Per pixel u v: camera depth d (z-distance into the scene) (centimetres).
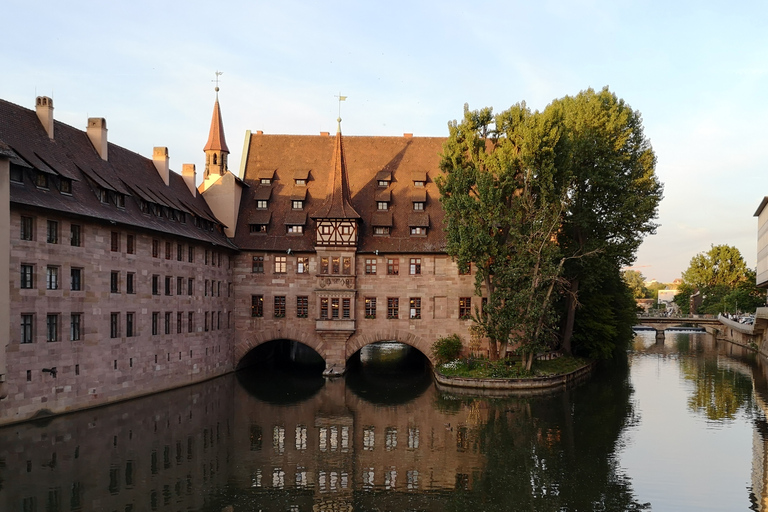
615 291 6256
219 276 5022
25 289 2984
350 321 5097
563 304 5647
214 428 3158
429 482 2358
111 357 3625
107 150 4072
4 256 2803
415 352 6862
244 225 5394
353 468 2527
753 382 4750
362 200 5534
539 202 4603
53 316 3200
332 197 5191
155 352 4091
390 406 3800
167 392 4150
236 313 5297
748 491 2238
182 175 5162
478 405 3816
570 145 4769
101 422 3153
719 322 9550
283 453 2725
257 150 5912
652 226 5175
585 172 4934
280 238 5312
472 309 5162
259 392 4309
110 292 3616
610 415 3497
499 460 2634
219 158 5900
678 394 4184
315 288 5169
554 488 2288
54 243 3188
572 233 5194
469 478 2402
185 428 3130
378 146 5916
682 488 2275
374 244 5234
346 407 3762
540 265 4466
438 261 5200
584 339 5512
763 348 6950
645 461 2606
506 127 4781
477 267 4706
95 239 3484
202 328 4709
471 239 4391
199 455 2661
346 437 3020
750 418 3409
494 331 4534
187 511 2030
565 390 4366
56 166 3334
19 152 3086
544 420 3381
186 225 4597
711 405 3791
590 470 2492
